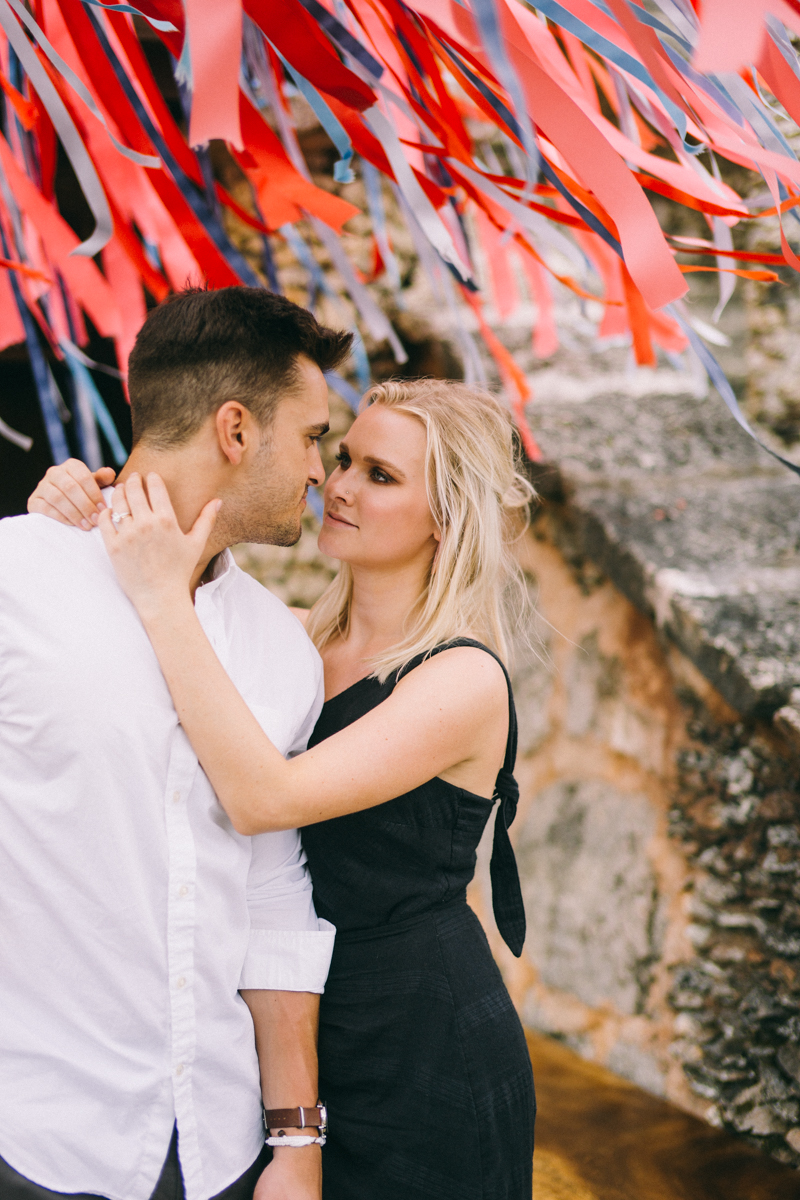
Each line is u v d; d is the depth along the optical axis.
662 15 1.02
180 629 0.95
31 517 0.99
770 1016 1.96
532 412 2.82
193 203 1.23
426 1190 1.09
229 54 0.81
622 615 2.49
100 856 0.93
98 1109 0.95
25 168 1.50
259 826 0.99
